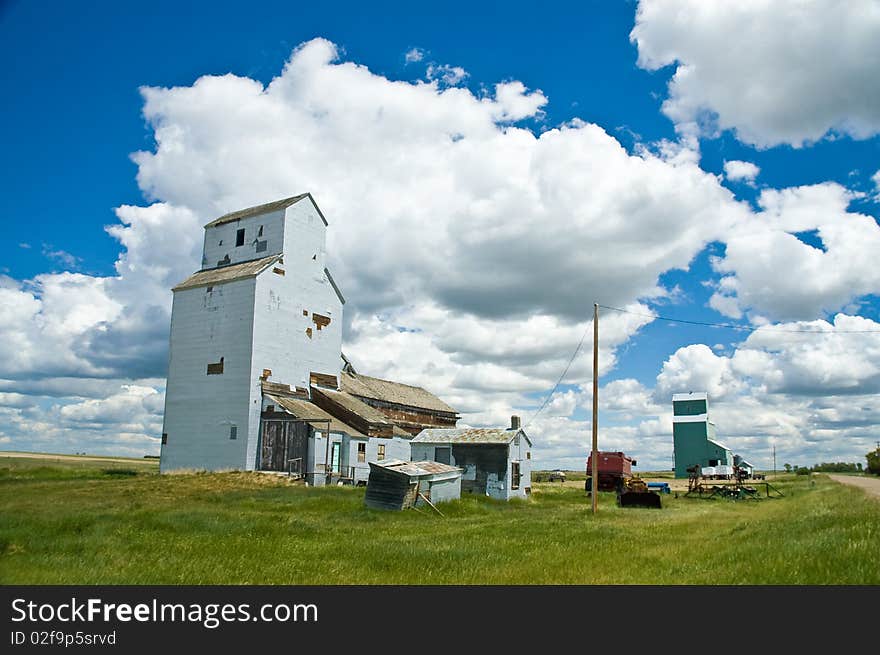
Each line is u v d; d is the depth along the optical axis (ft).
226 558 51.90
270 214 174.29
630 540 68.64
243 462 152.87
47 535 60.70
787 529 64.03
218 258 181.98
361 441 163.02
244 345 158.71
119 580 43.50
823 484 201.05
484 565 51.55
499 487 149.18
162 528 67.67
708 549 57.52
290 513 91.97
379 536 69.72
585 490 202.39
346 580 44.96
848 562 43.14
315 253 180.24
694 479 189.78
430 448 157.79
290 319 169.37
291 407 153.79
